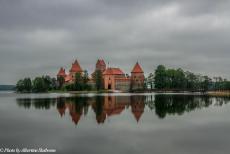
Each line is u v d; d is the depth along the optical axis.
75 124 39.75
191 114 51.66
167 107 67.19
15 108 66.69
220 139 29.11
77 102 87.44
